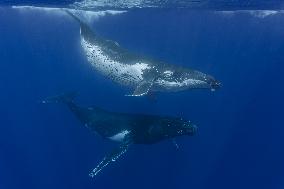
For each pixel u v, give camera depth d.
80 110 15.30
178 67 13.11
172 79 13.12
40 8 20.78
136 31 25.83
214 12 21.73
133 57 13.50
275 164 18.31
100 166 11.56
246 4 18.98
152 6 19.92
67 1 18.55
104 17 22.86
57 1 18.62
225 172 17.77
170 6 19.83
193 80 12.81
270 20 22.97
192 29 25.45
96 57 14.38
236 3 18.81
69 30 24.89
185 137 17.75
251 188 17.12
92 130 14.92
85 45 14.69
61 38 26.17
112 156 12.05
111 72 14.11
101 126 14.32
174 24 24.80
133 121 13.52
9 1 18.94
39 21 23.59
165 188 16.72
